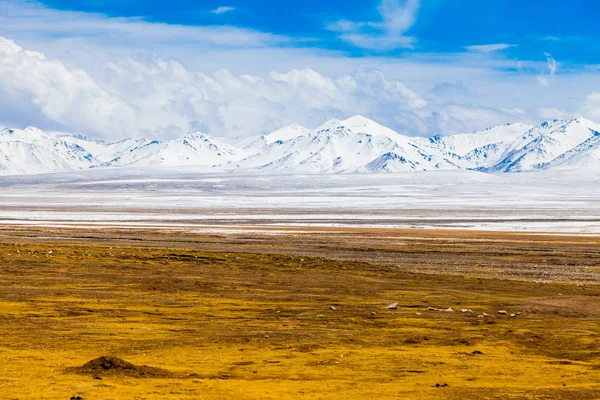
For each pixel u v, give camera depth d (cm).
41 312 4603
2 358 3097
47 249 9181
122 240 11956
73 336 3766
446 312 4906
